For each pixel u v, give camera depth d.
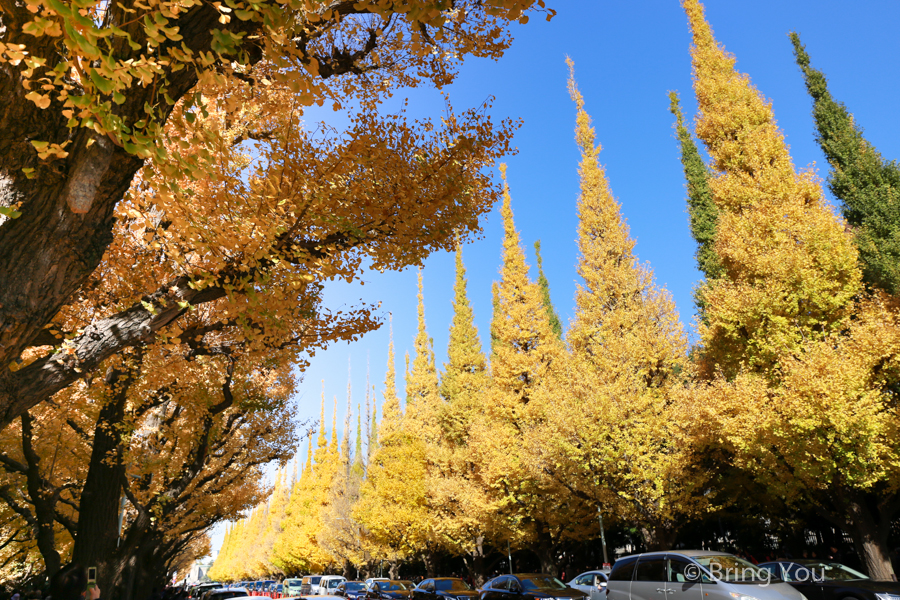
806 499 15.32
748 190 16.48
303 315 8.80
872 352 11.86
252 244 5.55
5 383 3.75
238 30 4.13
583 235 22.78
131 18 3.39
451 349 34.62
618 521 20.72
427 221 6.78
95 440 11.80
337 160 6.40
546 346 24.67
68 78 3.34
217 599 13.12
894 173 15.58
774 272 14.12
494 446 22.84
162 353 9.68
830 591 10.02
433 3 3.71
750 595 7.99
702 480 15.80
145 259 7.70
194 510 19.02
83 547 10.92
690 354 22.28
